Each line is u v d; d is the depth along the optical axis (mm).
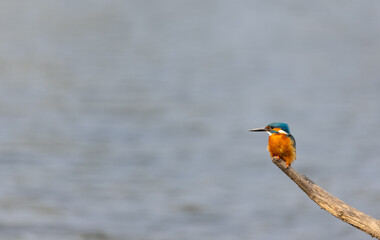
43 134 28594
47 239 17000
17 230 17438
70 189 21078
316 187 8109
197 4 90312
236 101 37031
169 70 47344
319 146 27562
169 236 17547
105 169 23562
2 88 39719
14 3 85875
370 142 28094
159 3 90500
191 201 20328
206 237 17609
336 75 46062
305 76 45688
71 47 57656
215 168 24016
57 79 43281
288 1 92062
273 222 18516
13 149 25812
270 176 23109
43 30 67500
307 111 34469
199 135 29203
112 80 43094
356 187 22141
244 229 18266
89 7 85188
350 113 33812
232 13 82812
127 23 74000
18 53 54156
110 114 33094
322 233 18047
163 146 27125
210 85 41844
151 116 32812
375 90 40375
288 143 8695
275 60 52500
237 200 20578
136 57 53188
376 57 54250
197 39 63875
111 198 20312
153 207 19750
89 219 18516
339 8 86375
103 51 55938
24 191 20672
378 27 72188
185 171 23594
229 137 28891
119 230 17828
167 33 67500
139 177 22688
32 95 37656
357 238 17734
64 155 25219
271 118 32875
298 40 63531
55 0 89750
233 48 58625
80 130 29578
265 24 74312
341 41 62906
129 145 27156
